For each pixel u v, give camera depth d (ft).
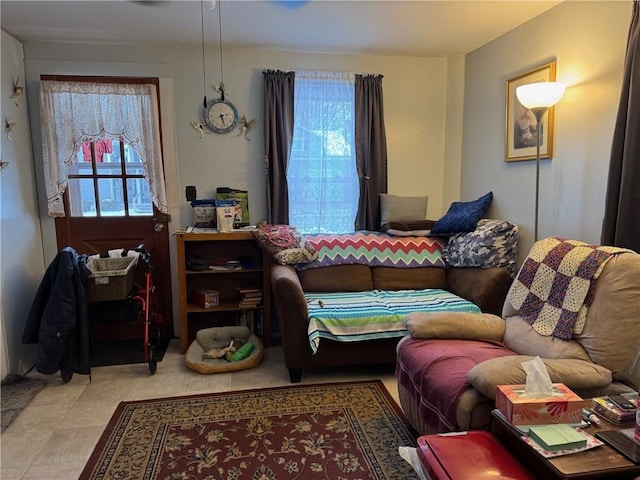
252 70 11.26
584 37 7.94
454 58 11.89
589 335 6.03
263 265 10.87
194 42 10.62
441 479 4.28
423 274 10.73
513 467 4.36
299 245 10.38
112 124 10.57
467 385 5.54
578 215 8.21
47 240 10.84
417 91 12.14
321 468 6.29
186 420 7.54
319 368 9.73
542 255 7.21
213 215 10.91
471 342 7.08
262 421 7.50
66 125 10.35
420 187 12.56
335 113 11.62
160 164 10.93
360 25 9.53
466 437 4.89
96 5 8.29
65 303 8.63
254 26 9.55
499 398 4.86
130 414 7.73
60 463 6.41
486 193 11.01
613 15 7.36
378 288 10.61
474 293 9.52
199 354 10.01
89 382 9.03
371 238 11.10
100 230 11.10
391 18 9.14
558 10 8.51
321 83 11.45
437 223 11.25
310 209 11.81
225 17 9.00
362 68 11.76
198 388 8.75
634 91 6.59
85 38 10.16
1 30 9.31
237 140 11.43
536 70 9.04
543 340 6.51
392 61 11.91
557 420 4.60
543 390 4.74
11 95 9.59
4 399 8.23
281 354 10.59
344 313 8.72
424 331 7.14
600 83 7.66
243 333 10.66
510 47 9.95
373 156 11.74
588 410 4.86
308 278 10.37
